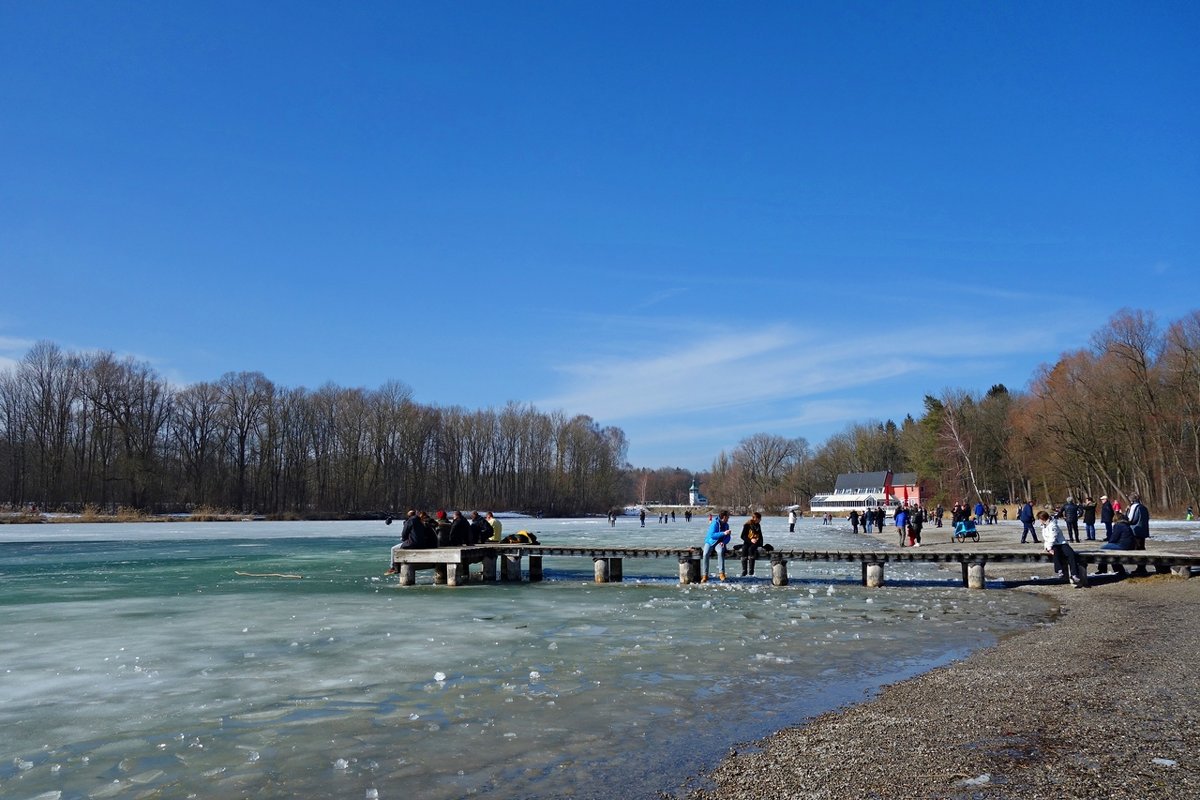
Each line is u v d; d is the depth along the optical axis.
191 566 32.50
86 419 88.56
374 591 23.88
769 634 15.74
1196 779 6.66
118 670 12.43
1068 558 23.23
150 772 7.82
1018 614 18.47
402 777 7.61
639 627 16.69
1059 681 10.79
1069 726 8.47
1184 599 18.94
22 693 10.98
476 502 124.69
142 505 87.88
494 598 22.06
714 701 10.40
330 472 107.19
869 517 68.31
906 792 6.65
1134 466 69.19
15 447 85.69
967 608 19.67
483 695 10.77
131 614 18.67
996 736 8.23
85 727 9.39
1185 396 64.81
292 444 103.50
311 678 11.84
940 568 31.42
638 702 10.38
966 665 12.35
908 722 8.98
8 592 23.25
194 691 11.06
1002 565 32.25
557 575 29.56
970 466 86.75
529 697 10.66
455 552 25.36
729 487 161.62
